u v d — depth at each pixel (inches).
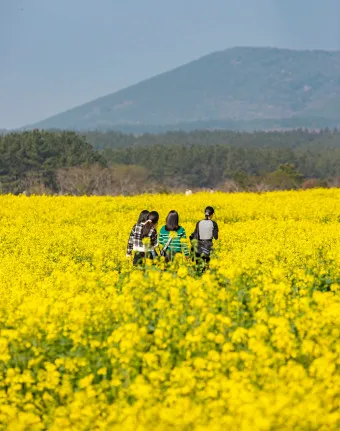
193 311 650.2
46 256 1261.1
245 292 756.6
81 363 573.0
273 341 576.4
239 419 432.8
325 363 511.5
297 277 896.9
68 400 531.2
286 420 427.5
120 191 6855.3
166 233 1122.7
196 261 1079.6
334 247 1190.3
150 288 753.6
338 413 444.1
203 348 577.0
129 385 524.4
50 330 615.2
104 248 1275.8
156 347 575.2
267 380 496.4
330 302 651.5
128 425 446.9
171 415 443.2
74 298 722.2
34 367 582.9
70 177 7209.6
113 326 647.8
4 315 712.4
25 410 541.0
